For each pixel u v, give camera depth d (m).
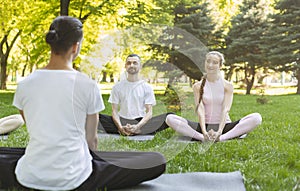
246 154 3.81
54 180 2.25
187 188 2.64
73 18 2.27
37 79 2.25
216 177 2.88
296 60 17.16
